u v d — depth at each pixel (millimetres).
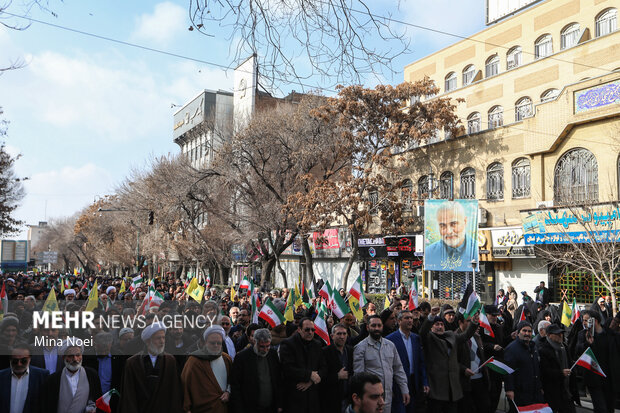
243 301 13711
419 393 7355
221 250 37312
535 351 8062
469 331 7723
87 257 75312
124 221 50031
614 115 20734
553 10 25422
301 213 27328
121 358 6898
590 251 19188
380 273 32250
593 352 9086
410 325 7527
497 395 8750
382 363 6859
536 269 23734
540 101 25328
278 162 30891
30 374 5824
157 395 5773
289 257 40719
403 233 26891
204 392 6117
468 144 27781
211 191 35219
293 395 6441
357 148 27141
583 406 10273
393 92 26812
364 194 33125
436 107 26734
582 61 23500
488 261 25859
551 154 23344
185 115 60812
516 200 25094
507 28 27672
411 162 31156
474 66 29594
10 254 66500
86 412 5770
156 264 51781
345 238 34094
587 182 21844
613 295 16766
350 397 4121
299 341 6672
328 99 27016
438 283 27891
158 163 39188
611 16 23125
